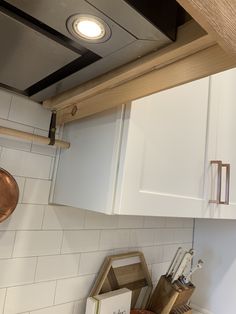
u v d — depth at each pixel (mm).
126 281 1180
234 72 1206
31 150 918
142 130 752
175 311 1193
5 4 442
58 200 925
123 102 710
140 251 1296
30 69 673
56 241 975
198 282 1540
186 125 917
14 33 522
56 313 967
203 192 973
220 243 1497
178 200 859
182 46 497
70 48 556
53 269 964
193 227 1615
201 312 1483
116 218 1195
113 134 752
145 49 534
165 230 1446
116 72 615
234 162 1157
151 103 789
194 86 968
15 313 867
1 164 849
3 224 850
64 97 797
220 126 1088
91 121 856
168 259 1450
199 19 375
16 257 873
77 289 1032
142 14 442
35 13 457
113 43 521
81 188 834
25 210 898
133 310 1167
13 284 865
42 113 943
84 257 1062
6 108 865
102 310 993
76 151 897
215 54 491
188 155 917
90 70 633
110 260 1118
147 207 750
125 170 701
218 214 1037
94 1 417
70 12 448
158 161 798
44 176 946
